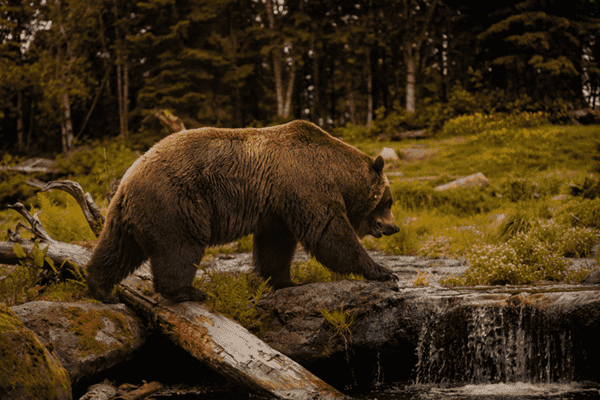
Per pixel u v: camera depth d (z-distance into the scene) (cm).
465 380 509
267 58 3666
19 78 2555
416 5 3478
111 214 484
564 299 493
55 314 437
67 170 2017
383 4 3338
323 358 489
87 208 686
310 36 3106
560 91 2903
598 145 2005
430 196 1386
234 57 3159
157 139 2792
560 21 2795
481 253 699
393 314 509
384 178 564
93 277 492
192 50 2852
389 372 512
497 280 640
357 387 496
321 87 3819
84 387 441
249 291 540
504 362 504
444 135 2628
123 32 3319
